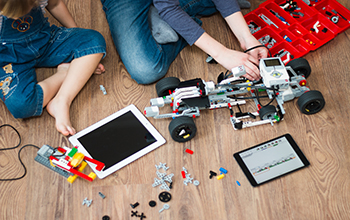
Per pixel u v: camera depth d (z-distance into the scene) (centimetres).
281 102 179
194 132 173
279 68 173
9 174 172
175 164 174
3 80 172
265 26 213
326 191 166
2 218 161
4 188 168
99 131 181
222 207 163
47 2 176
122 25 190
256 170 171
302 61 186
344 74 200
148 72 187
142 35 188
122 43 190
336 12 220
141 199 165
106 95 195
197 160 175
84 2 228
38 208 163
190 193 166
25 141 181
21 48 176
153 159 175
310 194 165
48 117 187
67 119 179
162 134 182
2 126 185
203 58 207
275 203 163
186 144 179
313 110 184
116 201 165
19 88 172
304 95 177
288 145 177
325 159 175
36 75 193
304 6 220
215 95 180
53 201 165
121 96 195
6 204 164
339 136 181
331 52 208
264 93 193
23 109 172
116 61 206
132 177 170
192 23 179
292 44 205
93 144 178
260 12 220
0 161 176
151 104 175
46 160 174
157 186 168
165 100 180
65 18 194
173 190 167
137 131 181
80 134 180
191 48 210
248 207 163
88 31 190
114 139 179
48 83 181
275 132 183
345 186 167
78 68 184
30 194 167
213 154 176
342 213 160
